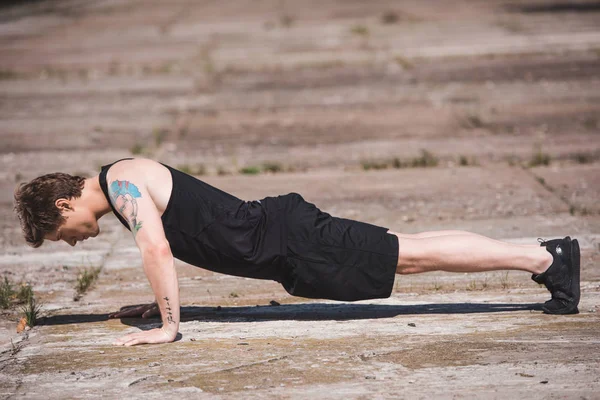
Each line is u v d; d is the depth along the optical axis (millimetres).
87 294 10844
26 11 67000
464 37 40219
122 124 24438
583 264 11141
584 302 9398
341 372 7398
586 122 22062
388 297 9281
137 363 7840
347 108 25484
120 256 12812
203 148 21172
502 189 15938
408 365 7516
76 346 8508
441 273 11258
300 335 8633
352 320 9180
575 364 7352
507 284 10547
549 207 14508
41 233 8414
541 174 17000
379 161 18938
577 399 6570
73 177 8555
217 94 28719
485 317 9016
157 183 8344
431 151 19797
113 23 56219
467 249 8422
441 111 24438
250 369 7559
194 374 7473
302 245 8328
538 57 32906
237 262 8398
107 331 9078
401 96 26906
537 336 8195
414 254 8375
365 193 16141
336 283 8383
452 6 60031
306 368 7531
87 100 28453
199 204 8336
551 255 8617
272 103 26812
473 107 24734
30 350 8422
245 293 10719
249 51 38938
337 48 38531
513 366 7367
